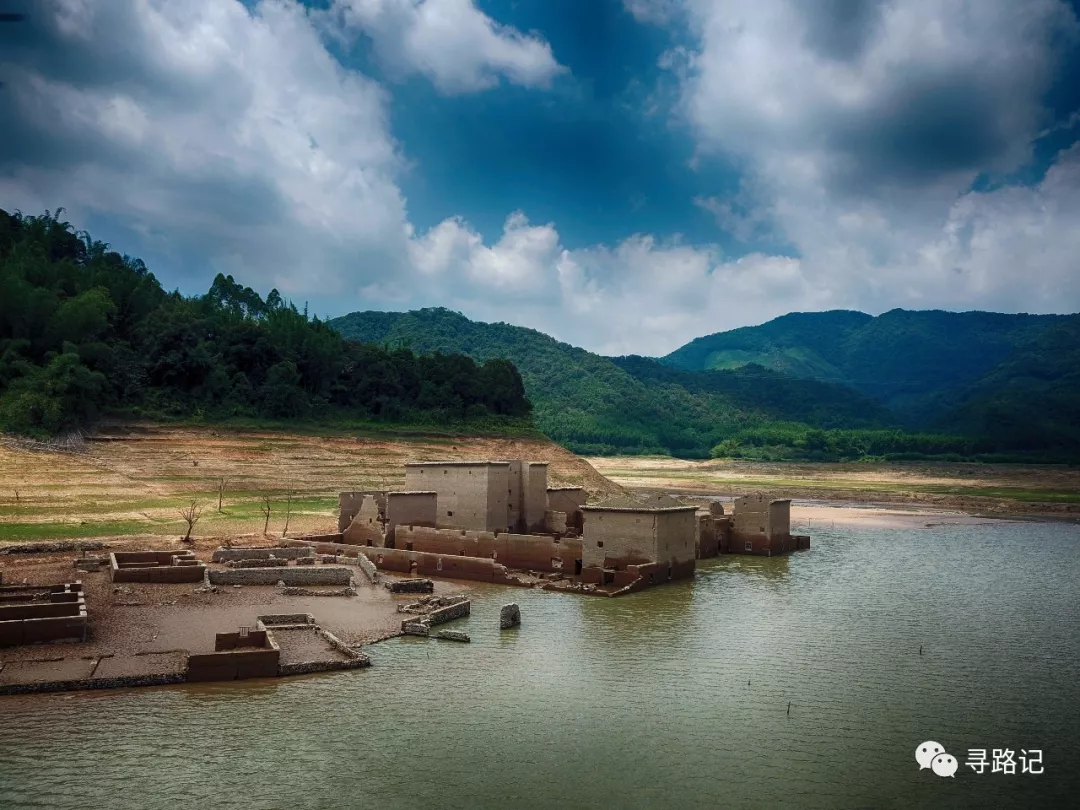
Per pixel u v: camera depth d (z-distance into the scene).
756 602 57.38
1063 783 29.47
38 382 99.81
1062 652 45.56
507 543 67.50
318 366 141.12
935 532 103.75
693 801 27.42
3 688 34.09
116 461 96.25
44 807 25.39
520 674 39.84
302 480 106.44
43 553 62.16
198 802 26.16
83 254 158.62
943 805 27.69
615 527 62.66
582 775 29.09
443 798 27.08
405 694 36.59
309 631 45.25
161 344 120.94
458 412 155.50
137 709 33.47
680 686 38.78
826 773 29.84
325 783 27.78
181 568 55.72
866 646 46.28
